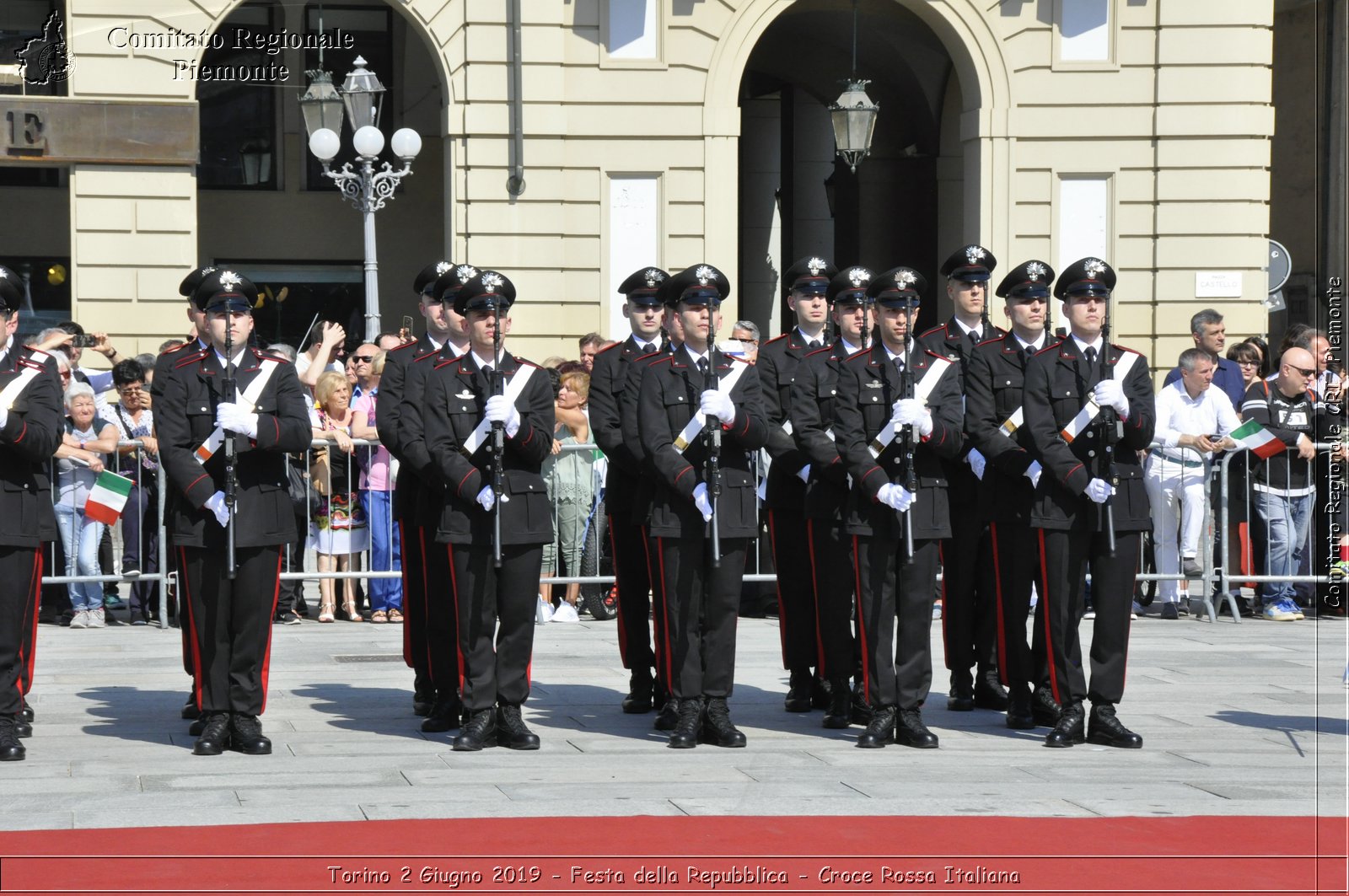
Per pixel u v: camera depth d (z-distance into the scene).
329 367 17.20
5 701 10.03
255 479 10.12
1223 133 23.25
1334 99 27.39
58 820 8.16
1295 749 10.27
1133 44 23.31
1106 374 10.43
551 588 16.02
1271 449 16.06
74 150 21.70
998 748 10.34
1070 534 10.46
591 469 15.85
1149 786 9.14
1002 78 23.22
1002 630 11.08
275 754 9.99
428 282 11.14
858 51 27.73
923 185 28.30
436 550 10.66
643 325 11.60
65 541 15.23
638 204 22.92
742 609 16.30
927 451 10.53
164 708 11.58
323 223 28.25
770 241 31.89
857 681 11.14
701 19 22.88
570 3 22.66
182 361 10.23
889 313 10.43
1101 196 23.42
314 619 16.22
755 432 10.39
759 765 9.70
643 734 10.76
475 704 10.20
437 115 28.19
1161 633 15.46
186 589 10.16
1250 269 23.41
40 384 10.16
